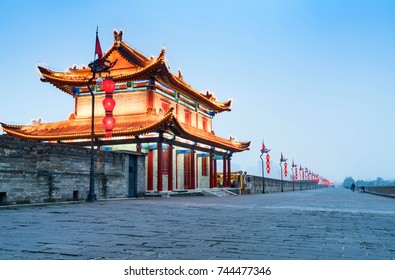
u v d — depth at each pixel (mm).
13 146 23219
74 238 9484
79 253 7605
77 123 50062
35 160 24859
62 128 49312
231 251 7891
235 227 12008
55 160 26875
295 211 19422
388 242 9266
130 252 7727
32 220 13812
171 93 52031
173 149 50812
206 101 59250
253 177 69812
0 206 21531
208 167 61812
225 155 64312
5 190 22375
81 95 51781
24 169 23922
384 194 57250
